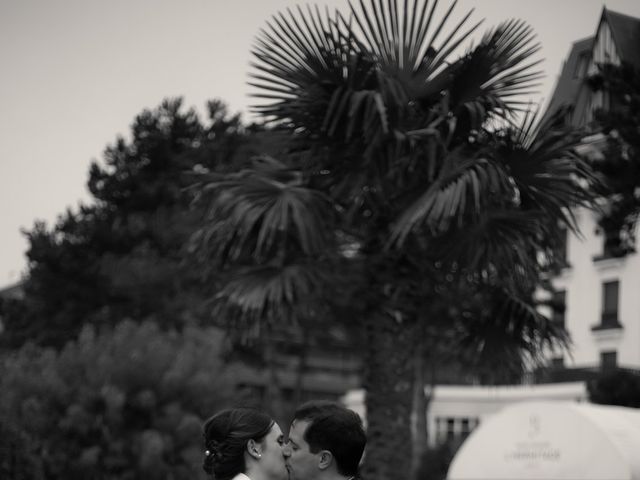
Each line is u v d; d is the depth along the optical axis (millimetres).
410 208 13469
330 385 56625
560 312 35688
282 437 5320
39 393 31000
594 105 36281
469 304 15258
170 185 49438
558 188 13922
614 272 44062
